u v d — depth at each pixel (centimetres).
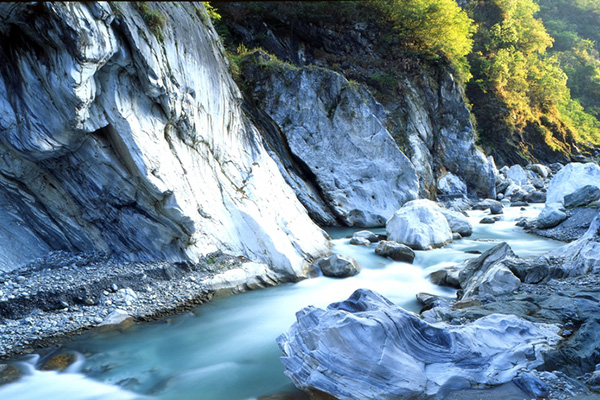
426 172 2577
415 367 543
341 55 2798
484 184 2941
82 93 764
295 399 586
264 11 2716
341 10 2738
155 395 615
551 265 963
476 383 539
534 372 555
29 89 779
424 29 2770
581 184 1873
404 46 2806
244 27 2686
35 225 959
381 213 1895
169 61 958
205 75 1147
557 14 8569
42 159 872
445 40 2848
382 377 525
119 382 648
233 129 1332
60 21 685
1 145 835
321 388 536
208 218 1084
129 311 852
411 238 1423
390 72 2719
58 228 976
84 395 614
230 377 663
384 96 2636
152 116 945
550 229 1700
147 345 761
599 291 771
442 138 2881
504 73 3959
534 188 3312
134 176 910
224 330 830
